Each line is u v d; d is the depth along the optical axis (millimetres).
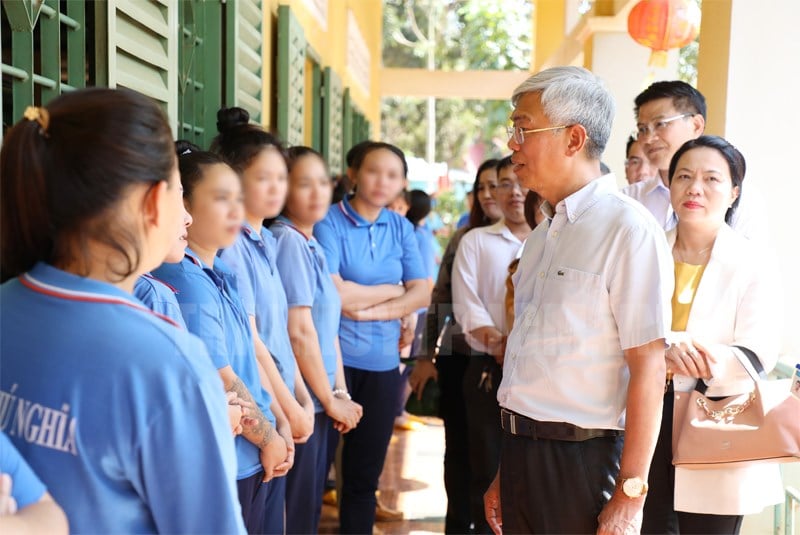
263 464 2133
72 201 1056
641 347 1898
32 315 1085
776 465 2459
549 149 1987
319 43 6090
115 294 1098
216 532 1111
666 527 2430
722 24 3533
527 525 2084
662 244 1926
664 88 2889
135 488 1087
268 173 2422
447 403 3377
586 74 1997
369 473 3426
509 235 3230
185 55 3217
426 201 5250
